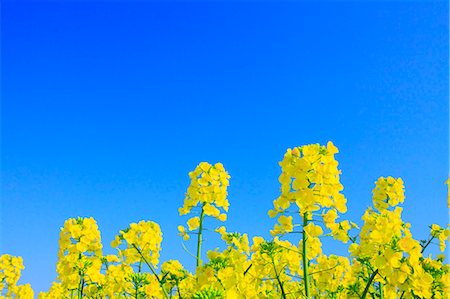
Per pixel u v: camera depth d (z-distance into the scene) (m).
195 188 0.77
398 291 0.65
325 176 0.59
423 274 0.56
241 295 0.53
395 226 0.59
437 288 0.62
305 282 0.58
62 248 0.76
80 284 0.75
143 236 0.74
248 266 0.60
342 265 0.79
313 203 0.58
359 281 0.73
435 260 0.68
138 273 0.74
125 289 0.77
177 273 0.65
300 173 0.59
